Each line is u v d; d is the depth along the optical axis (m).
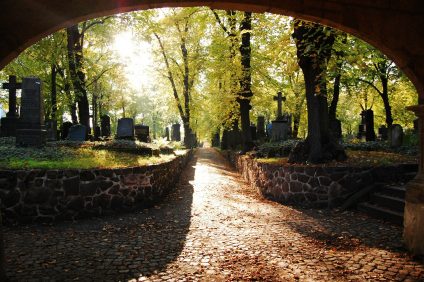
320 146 10.37
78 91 18.50
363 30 4.48
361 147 14.45
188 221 7.58
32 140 11.78
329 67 9.86
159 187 10.14
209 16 18.91
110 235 6.44
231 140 28.86
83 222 7.45
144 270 4.71
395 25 4.54
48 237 6.27
